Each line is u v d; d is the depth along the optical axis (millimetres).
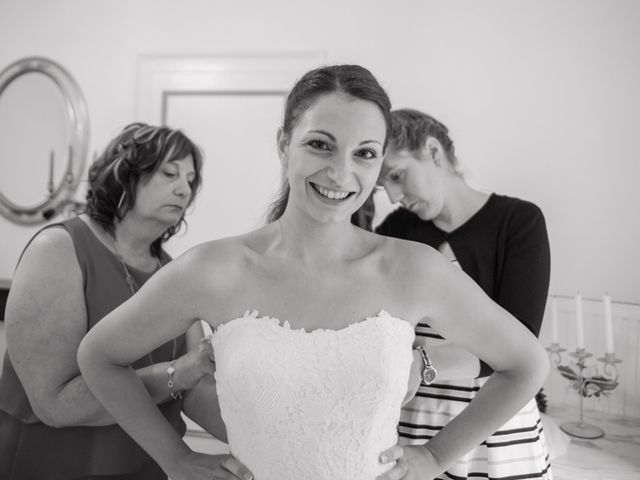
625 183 2314
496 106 2469
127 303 932
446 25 2521
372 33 2607
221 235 2861
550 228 2410
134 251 1394
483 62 2482
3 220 3055
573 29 2371
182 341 1428
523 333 937
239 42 2768
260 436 856
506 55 2453
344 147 833
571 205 2383
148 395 1016
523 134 2438
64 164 2953
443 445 966
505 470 1229
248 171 2818
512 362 938
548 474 1336
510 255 1291
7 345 1184
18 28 3012
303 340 840
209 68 2793
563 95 2387
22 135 3012
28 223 3010
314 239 895
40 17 2982
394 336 855
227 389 861
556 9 2391
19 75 3004
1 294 2758
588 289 2357
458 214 1387
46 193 2988
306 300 883
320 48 2668
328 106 840
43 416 1179
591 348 2279
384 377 828
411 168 1331
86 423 1184
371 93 854
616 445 1854
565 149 2387
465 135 2508
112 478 1284
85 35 2932
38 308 1164
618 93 2322
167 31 2846
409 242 956
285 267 903
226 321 899
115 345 936
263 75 2736
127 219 1354
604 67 2338
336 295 885
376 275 903
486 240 1318
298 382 827
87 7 2926
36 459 1240
